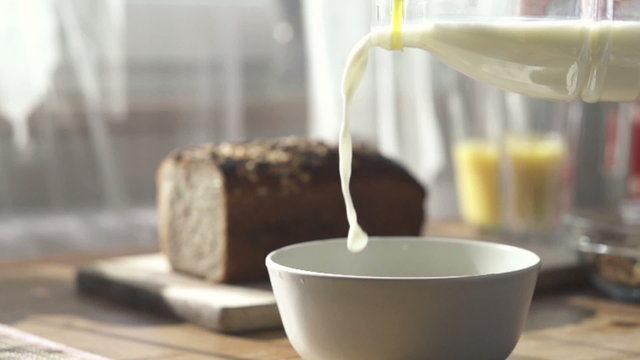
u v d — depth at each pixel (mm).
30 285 1298
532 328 1119
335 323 894
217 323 1104
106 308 1204
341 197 1292
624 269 1206
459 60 953
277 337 1093
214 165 1234
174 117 1662
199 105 1665
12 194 1545
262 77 1750
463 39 935
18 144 1533
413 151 1730
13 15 1501
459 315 887
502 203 1548
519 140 1543
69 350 1014
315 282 892
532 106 1554
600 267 1231
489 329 898
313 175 1280
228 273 1220
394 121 1704
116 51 1586
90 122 1573
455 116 1629
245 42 1721
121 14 1585
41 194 1562
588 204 1669
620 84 952
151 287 1190
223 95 1677
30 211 1559
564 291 1266
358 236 971
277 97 1763
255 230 1232
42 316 1170
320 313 896
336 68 1643
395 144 1708
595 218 1367
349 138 976
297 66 1777
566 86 952
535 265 919
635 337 1089
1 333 1062
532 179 1532
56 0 1538
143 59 1637
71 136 1570
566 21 933
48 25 1515
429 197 1771
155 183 1658
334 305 891
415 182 1346
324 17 1635
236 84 1678
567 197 1643
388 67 1690
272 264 924
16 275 1345
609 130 1661
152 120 1648
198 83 1665
